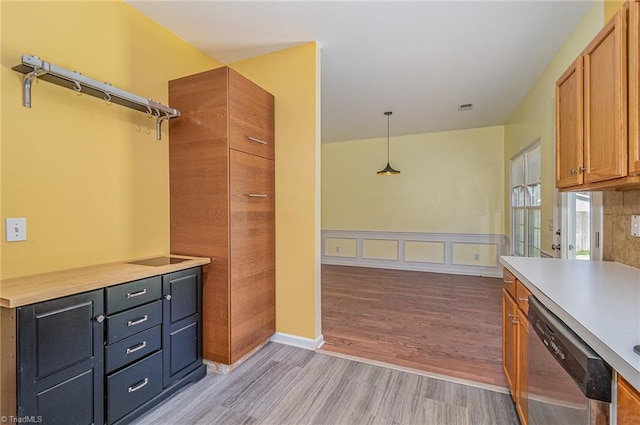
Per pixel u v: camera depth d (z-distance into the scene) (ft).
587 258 7.80
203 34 8.21
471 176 17.93
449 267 18.52
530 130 12.05
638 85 4.16
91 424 4.98
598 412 2.72
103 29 6.63
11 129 5.21
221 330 7.36
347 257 21.22
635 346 2.64
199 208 7.59
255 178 8.20
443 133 18.51
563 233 8.93
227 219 7.27
